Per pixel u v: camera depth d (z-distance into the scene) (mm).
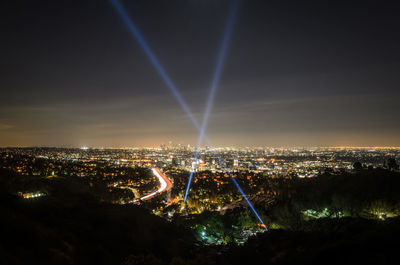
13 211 22938
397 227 21531
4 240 15797
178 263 18031
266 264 24375
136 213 45719
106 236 27500
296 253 24312
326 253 20828
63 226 25016
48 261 16188
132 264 18547
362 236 21609
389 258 17391
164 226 42906
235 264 27031
